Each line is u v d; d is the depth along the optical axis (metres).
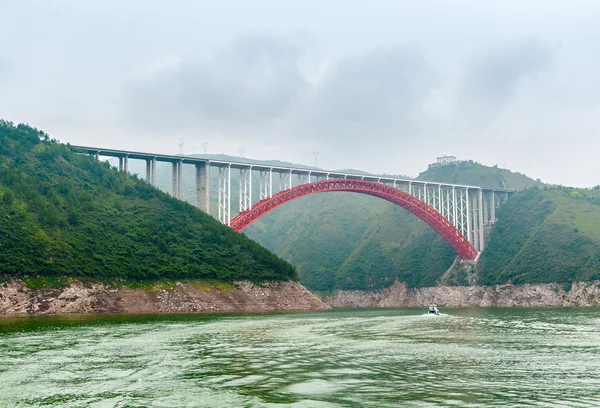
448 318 116.19
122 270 122.62
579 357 54.75
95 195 145.62
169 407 34.62
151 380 42.44
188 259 135.62
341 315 127.00
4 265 107.88
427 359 53.22
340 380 42.72
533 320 107.00
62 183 142.62
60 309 107.56
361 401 36.12
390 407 34.69
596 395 37.88
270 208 156.88
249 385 40.75
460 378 43.66
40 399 36.66
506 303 191.50
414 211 190.12
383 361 51.84
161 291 123.25
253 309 131.12
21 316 100.12
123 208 144.50
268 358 53.22
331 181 166.25
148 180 157.88
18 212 122.75
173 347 60.41
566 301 176.62
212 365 48.97
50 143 164.12
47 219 124.12
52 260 114.62
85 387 39.91
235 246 146.75
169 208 151.00
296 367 48.28
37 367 47.41
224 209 155.88
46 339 66.00
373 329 84.94
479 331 82.50
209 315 113.62
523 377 44.22
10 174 135.38
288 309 137.62
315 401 36.12
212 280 133.50
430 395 37.84
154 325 85.75
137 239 135.00
